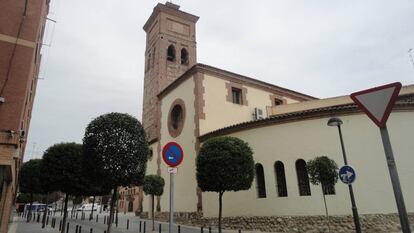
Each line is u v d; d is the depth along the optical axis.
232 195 17.44
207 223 18.38
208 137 19.89
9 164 11.10
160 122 27.00
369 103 4.97
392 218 13.08
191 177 20.72
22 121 12.66
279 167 16.23
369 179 13.85
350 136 14.65
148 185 18.70
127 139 11.32
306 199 14.70
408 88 19.69
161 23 44.72
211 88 22.62
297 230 14.50
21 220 27.97
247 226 16.20
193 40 47.12
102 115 11.78
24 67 12.54
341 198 13.94
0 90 11.84
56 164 15.27
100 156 10.91
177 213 21.42
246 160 13.45
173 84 25.47
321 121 15.42
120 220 26.03
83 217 28.67
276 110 23.89
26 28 13.11
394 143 14.09
